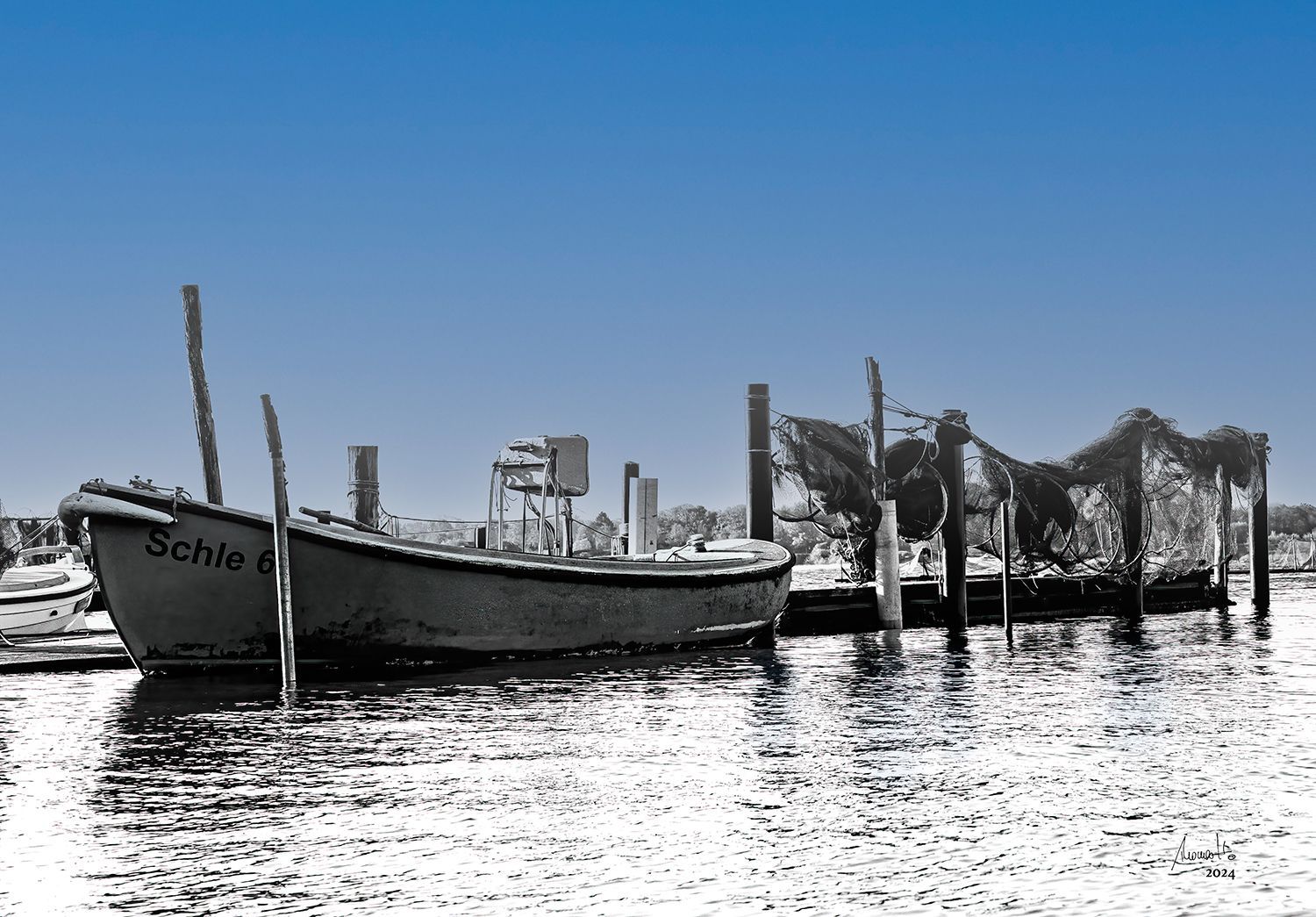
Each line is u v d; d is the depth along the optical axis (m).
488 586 21.86
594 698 19.17
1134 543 32.78
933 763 14.31
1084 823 11.65
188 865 10.36
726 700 19.11
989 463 29.97
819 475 28.23
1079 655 25.78
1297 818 11.81
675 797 12.70
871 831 11.41
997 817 11.88
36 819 11.77
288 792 12.84
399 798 12.62
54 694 19.14
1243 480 36.44
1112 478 32.28
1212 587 38.53
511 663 22.58
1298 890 9.74
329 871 10.20
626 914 9.23
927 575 36.75
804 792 12.92
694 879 10.03
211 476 22.03
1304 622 33.75
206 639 20.23
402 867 10.32
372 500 28.22
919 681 21.52
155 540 19.67
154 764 14.16
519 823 11.66
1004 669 23.27
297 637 20.45
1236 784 13.23
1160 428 33.41
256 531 20.00
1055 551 32.12
